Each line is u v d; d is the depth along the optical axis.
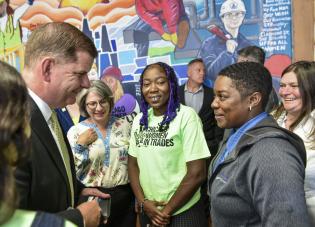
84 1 3.82
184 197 2.15
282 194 1.14
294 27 3.28
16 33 4.08
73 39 1.27
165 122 2.22
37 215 0.73
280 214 1.13
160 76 2.25
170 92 2.25
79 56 1.28
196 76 3.36
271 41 3.34
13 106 0.71
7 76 0.72
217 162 1.44
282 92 1.97
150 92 2.26
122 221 2.54
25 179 1.13
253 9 3.35
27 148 0.76
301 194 1.14
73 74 1.28
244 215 1.27
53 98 1.30
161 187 2.21
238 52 3.25
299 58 3.29
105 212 1.61
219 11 3.44
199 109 3.31
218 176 1.35
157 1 3.60
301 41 3.28
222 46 3.46
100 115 2.52
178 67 3.59
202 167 2.19
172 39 3.59
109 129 2.56
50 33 1.26
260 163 1.19
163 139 2.21
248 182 1.24
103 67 3.83
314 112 1.84
